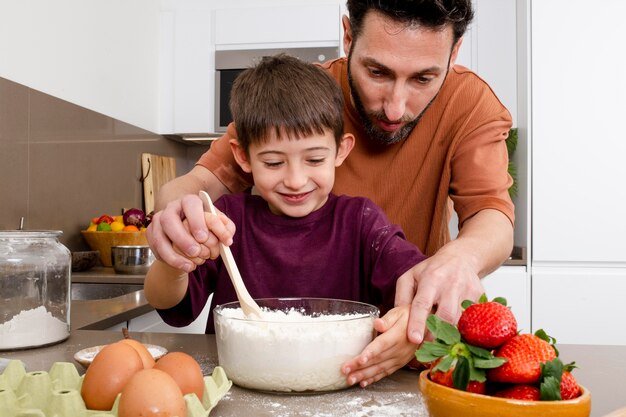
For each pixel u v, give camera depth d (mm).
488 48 2898
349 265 1085
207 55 2959
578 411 499
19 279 961
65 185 2139
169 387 567
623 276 2537
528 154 2602
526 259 2598
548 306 2564
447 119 1267
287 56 1147
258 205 1144
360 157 1302
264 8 2891
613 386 746
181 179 1262
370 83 1054
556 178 2582
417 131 1277
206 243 809
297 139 978
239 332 715
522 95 2746
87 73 2314
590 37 2570
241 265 1105
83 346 972
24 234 1005
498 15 2891
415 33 965
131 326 1589
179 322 1015
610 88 2562
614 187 2561
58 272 1004
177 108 2986
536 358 531
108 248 2213
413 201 1309
